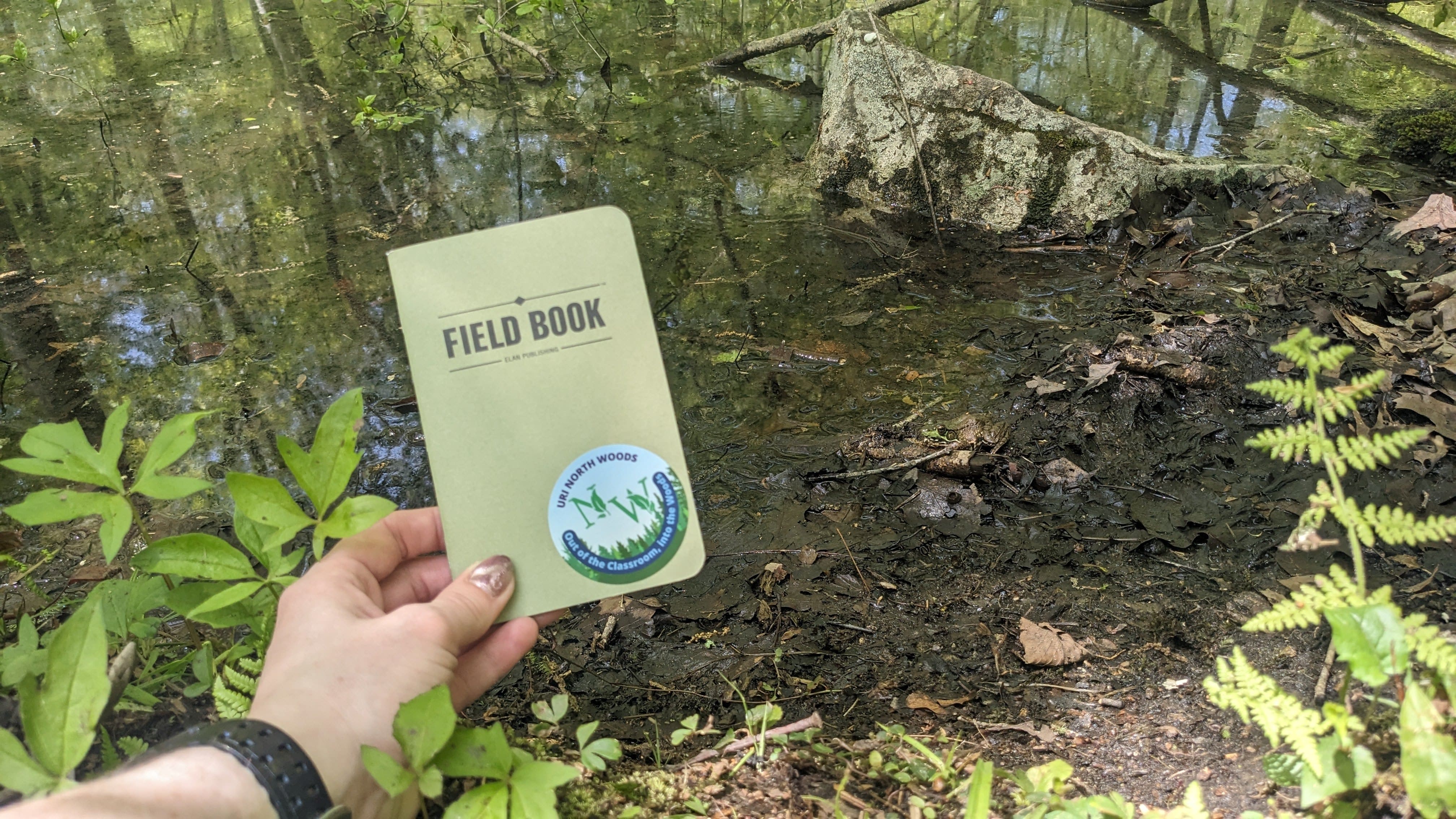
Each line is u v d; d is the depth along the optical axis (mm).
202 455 2930
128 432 3049
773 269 3992
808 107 5781
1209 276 3732
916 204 4551
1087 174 4301
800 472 2781
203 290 3855
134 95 5949
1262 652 1936
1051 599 2234
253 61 6570
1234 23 7316
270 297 3807
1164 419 2879
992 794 1547
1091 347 3223
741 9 7629
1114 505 2553
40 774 1025
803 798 1525
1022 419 2920
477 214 4406
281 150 5156
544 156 5062
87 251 4168
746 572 2416
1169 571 2287
